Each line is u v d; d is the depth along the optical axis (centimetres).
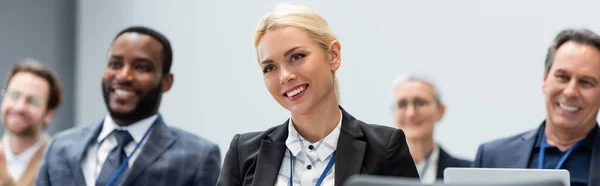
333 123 190
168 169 280
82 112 635
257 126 537
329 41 188
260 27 188
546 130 293
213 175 284
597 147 274
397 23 484
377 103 487
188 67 575
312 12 189
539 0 432
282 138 194
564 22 422
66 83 644
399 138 185
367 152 185
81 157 286
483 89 452
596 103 275
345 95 499
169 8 588
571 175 279
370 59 493
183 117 576
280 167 190
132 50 288
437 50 469
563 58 277
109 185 276
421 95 416
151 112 295
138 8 604
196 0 573
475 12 457
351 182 133
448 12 466
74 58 648
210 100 562
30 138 406
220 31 560
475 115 454
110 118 295
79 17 639
